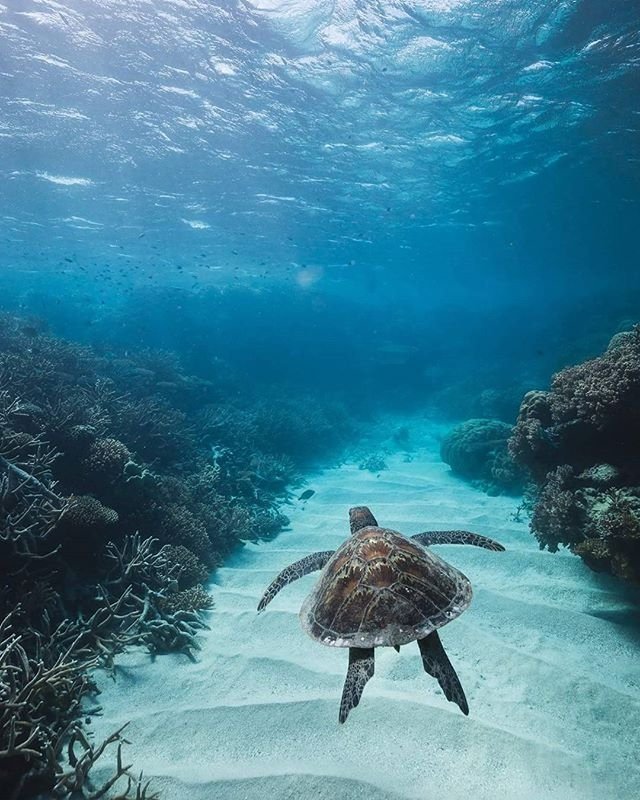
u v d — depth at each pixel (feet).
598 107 51.26
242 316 112.57
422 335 133.28
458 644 20.89
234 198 74.84
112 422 34.14
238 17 35.76
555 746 15.05
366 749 14.99
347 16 36.37
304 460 61.21
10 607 18.71
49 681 15.03
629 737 15.62
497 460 46.26
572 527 24.30
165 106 47.50
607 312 113.09
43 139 53.67
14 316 55.52
